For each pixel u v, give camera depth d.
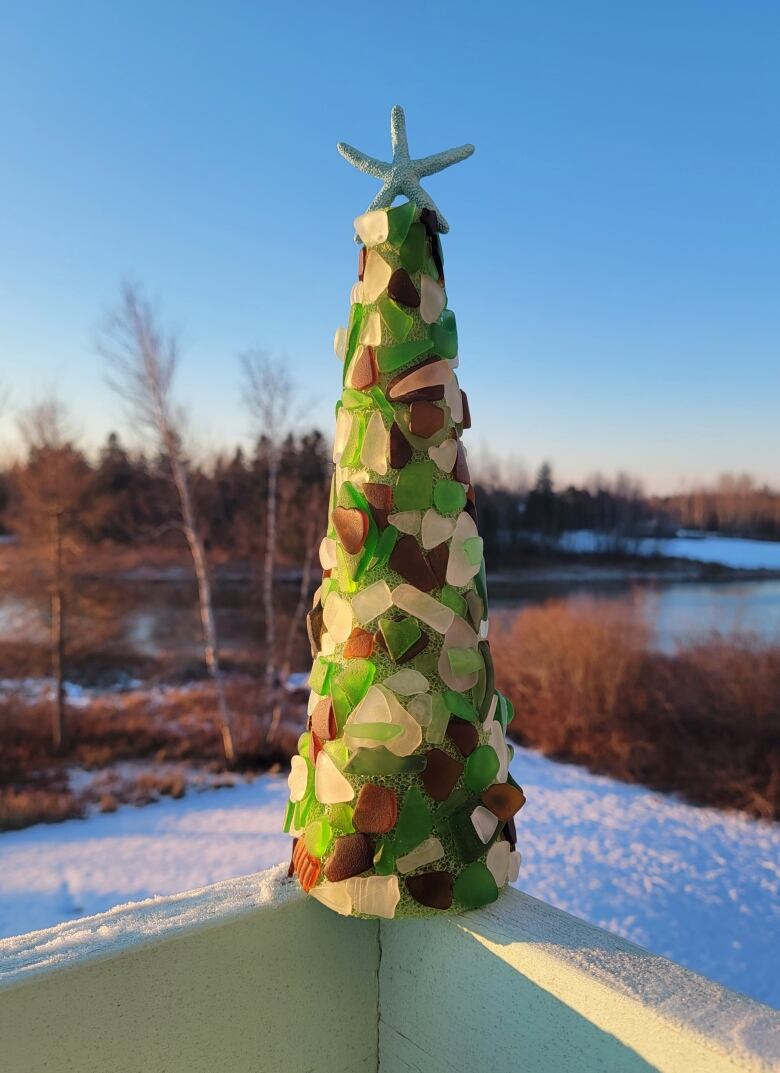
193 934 1.24
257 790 11.99
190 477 15.43
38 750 13.55
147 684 16.92
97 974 1.14
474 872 1.29
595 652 14.12
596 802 11.22
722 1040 0.90
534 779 12.30
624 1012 1.00
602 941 1.18
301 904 1.37
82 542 16.67
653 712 13.59
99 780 12.18
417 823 1.24
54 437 15.88
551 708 14.44
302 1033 1.38
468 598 1.35
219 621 21.08
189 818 10.70
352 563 1.31
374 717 1.24
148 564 20.75
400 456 1.29
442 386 1.32
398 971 1.42
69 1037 1.12
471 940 1.25
